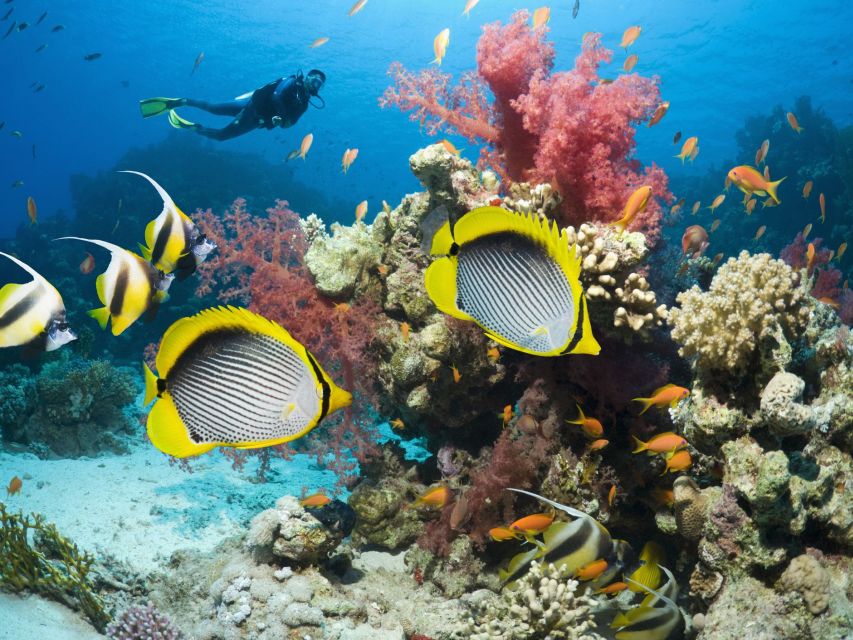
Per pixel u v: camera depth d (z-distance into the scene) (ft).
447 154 16.79
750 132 77.30
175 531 20.31
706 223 68.59
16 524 16.65
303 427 5.61
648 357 15.81
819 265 24.71
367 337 19.24
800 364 12.82
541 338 5.65
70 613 16.07
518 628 12.34
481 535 16.37
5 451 27.04
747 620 11.07
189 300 49.93
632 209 14.32
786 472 10.72
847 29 146.61
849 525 11.43
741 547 11.76
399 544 18.16
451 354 16.81
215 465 27.02
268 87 23.81
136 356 49.37
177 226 11.37
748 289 12.06
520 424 16.10
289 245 20.94
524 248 5.60
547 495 15.64
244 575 14.56
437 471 19.97
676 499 13.53
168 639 13.87
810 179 57.77
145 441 30.71
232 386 5.72
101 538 19.54
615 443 16.01
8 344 9.43
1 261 59.26
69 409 29.17
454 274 6.14
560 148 16.16
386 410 21.30
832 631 10.50
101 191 68.54
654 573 13.69
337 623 13.73
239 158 83.46
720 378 12.73
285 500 15.29
